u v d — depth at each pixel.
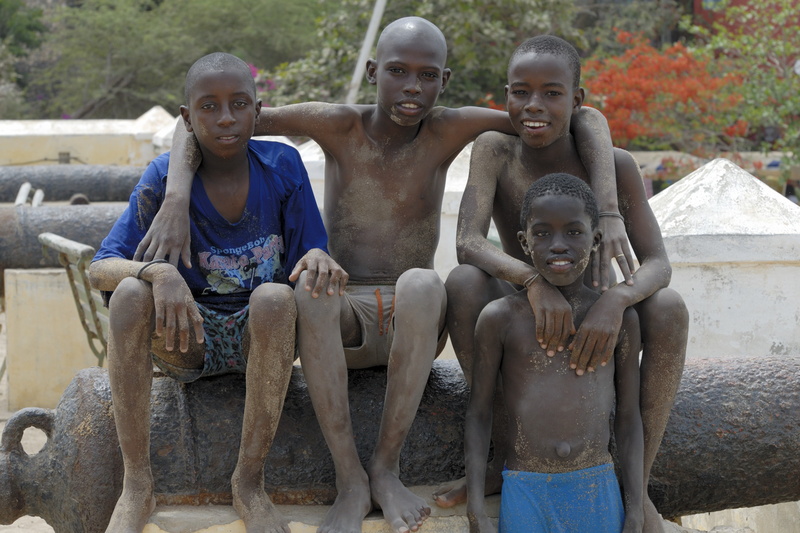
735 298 4.49
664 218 4.62
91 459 3.06
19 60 22.77
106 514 3.06
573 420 2.98
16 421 3.23
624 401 3.11
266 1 19.94
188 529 2.96
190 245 3.20
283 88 11.16
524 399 3.02
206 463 3.09
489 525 2.96
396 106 3.27
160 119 13.19
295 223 3.30
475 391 3.11
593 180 3.27
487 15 11.12
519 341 3.03
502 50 10.98
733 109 9.67
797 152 9.42
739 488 3.40
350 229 3.51
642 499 3.05
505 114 3.46
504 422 3.20
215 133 3.05
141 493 2.95
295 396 3.28
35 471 3.20
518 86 3.18
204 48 20.31
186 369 3.19
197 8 20.22
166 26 20.31
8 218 6.91
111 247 3.14
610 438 3.26
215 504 3.10
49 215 7.01
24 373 6.53
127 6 20.62
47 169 10.39
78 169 10.45
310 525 3.02
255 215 3.26
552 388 3.00
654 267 3.18
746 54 9.89
